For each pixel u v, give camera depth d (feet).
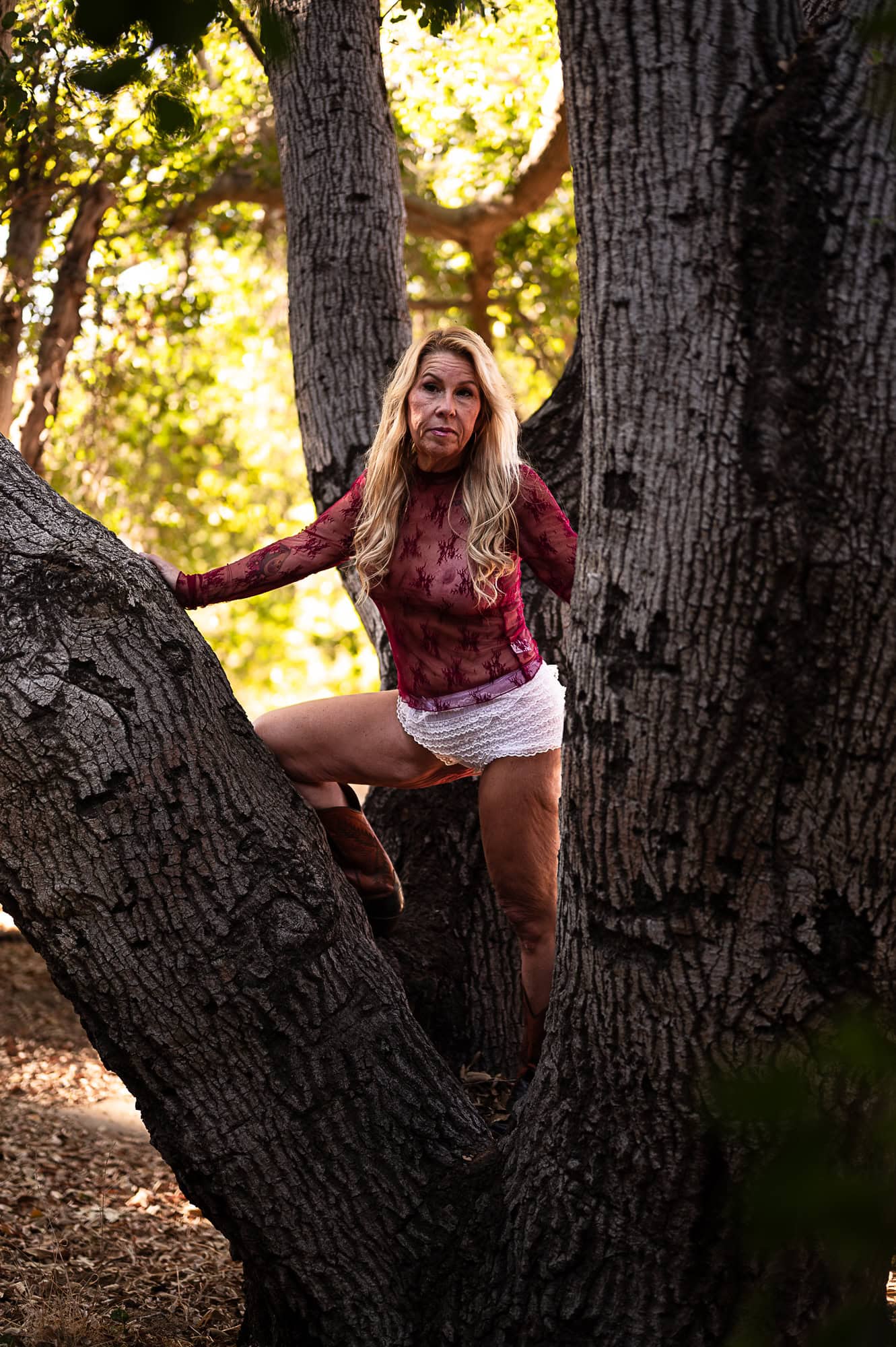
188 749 7.98
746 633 6.79
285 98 14.92
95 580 7.93
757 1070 7.04
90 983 7.89
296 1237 8.16
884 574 6.63
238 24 7.89
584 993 7.62
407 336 15.16
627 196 6.86
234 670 56.54
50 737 7.64
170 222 28.02
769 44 6.81
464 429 8.57
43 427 26.63
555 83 22.30
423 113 25.43
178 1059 7.98
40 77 15.35
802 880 6.97
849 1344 4.91
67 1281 11.57
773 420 6.66
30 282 24.89
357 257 14.74
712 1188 7.30
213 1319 11.13
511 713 9.21
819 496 6.64
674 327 6.79
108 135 21.86
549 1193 7.84
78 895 7.76
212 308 31.45
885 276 6.55
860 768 6.82
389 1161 8.29
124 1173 15.93
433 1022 12.76
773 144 6.64
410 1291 8.18
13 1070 20.58
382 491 8.88
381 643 14.92
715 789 6.95
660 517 6.91
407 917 13.43
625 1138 7.52
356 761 9.47
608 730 7.23
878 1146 6.91
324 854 8.73
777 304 6.63
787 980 7.00
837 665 6.73
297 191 14.96
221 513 37.86
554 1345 7.63
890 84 5.81
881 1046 4.33
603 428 7.13
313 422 14.89
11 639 7.73
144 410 33.86
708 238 6.71
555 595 13.55
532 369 34.06
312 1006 8.16
